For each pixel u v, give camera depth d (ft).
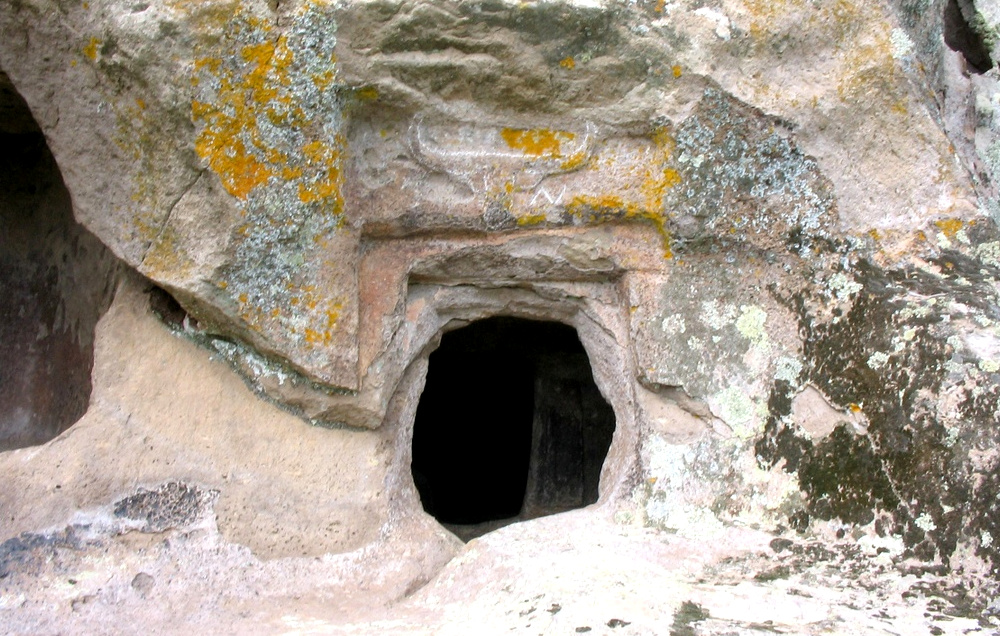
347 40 6.10
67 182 6.35
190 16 5.79
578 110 6.70
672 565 6.13
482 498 12.28
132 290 6.86
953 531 5.86
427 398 12.34
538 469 10.25
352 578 6.41
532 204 6.91
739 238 6.97
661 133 6.77
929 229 6.71
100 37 5.88
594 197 6.91
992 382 5.90
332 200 6.35
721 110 6.69
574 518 6.84
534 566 6.05
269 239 6.28
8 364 8.45
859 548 6.16
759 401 6.80
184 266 6.26
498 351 10.98
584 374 10.48
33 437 8.16
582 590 5.65
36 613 5.62
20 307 8.61
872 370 6.40
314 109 6.14
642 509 6.73
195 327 6.73
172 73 5.83
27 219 8.79
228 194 6.09
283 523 6.47
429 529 7.02
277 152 6.14
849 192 6.82
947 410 5.99
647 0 6.51
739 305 7.00
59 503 6.09
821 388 6.62
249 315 6.38
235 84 5.95
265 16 5.93
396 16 6.09
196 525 6.28
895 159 6.82
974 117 9.60
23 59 6.16
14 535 5.92
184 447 6.49
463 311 7.67
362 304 6.86
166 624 5.74
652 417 7.00
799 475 6.54
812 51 6.82
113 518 6.15
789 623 5.28
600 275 7.32
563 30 6.35
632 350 7.14
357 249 6.68
